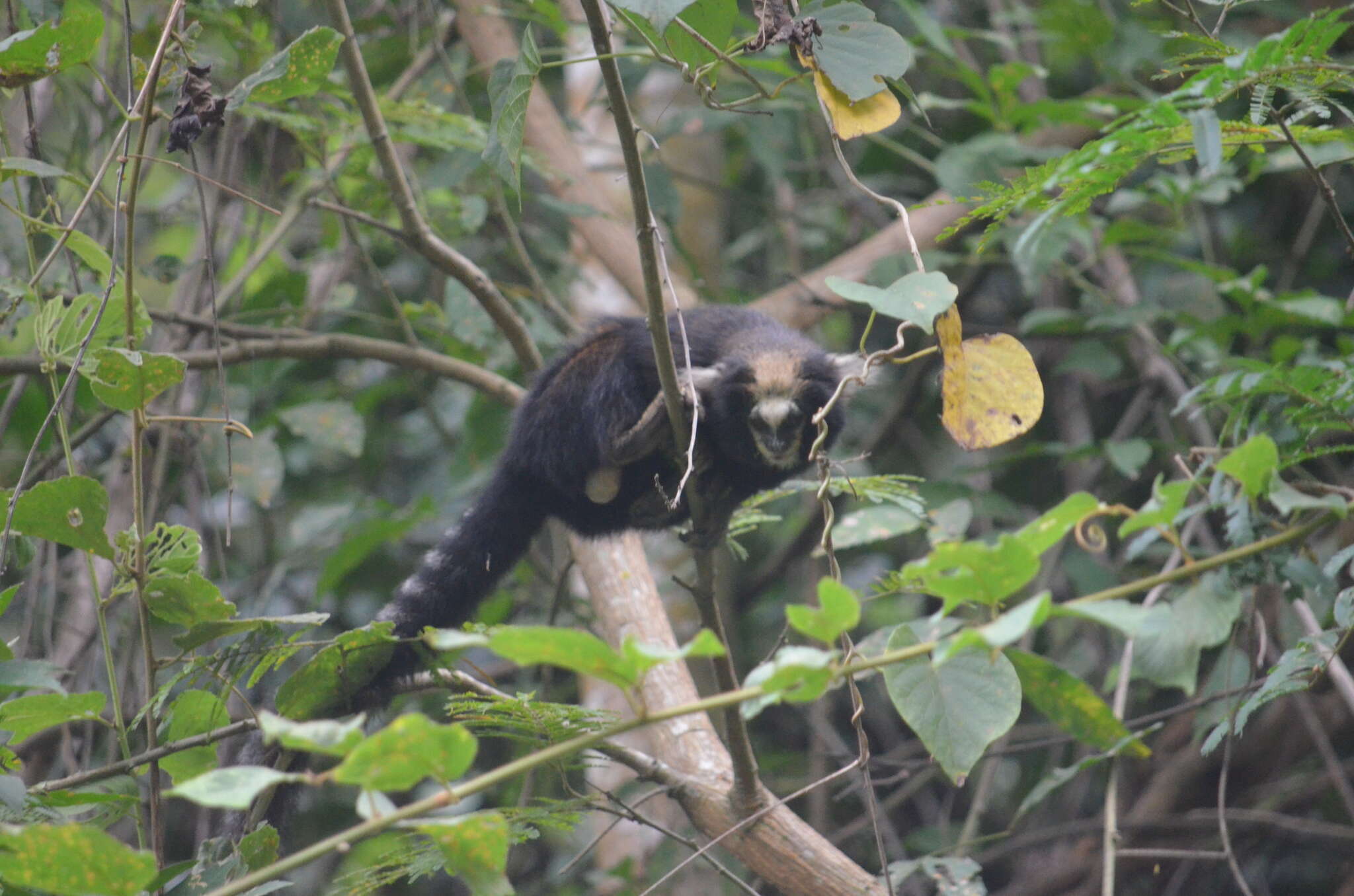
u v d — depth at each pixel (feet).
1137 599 38.83
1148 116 18.15
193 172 23.21
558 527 40.96
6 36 30.68
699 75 21.56
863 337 19.71
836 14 21.76
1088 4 42.65
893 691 16.84
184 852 42.04
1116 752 18.61
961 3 54.44
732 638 45.55
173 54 23.22
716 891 38.91
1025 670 16.87
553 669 42.57
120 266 27.81
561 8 43.42
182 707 23.07
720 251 51.24
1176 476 38.24
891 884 22.90
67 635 34.19
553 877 39.47
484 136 36.83
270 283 42.06
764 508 45.62
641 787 41.24
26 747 34.50
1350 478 36.91
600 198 43.29
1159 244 45.09
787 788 43.65
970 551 14.26
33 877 14.98
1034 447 38.96
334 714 26.23
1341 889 42.60
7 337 33.73
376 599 47.67
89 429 33.42
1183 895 43.75
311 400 44.52
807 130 51.01
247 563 47.09
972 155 38.68
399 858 23.41
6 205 23.21
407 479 51.70
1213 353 39.60
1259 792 43.27
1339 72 20.31
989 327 46.11
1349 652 38.09
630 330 33.32
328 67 23.47
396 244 45.11
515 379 43.88
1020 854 46.01
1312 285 47.65
